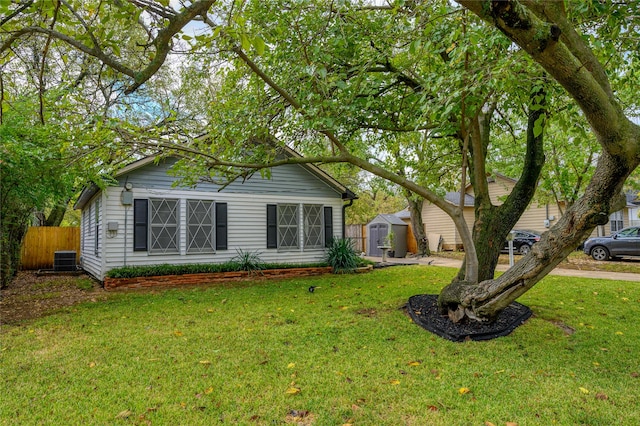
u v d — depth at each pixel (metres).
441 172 8.21
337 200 12.29
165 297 7.27
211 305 6.45
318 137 6.46
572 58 2.36
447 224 20.00
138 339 4.47
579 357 3.84
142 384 3.21
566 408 2.78
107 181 7.42
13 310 6.26
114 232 9.05
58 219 15.05
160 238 9.54
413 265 13.08
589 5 3.62
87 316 5.70
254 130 5.39
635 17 3.82
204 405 2.83
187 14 2.04
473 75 3.92
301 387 3.14
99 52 2.08
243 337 4.54
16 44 2.93
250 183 10.82
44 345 4.28
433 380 3.28
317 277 10.16
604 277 9.33
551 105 4.41
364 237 20.09
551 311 5.61
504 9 2.00
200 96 10.53
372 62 4.78
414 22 5.08
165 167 9.67
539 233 17.02
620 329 4.77
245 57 4.02
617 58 4.28
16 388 3.13
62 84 4.41
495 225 5.43
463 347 4.13
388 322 5.12
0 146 5.20
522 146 13.20
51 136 4.80
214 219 10.21
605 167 3.23
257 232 10.84
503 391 3.06
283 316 5.57
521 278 4.20
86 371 3.49
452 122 5.33
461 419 2.62
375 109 5.95
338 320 5.28
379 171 4.79
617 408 2.78
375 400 2.91
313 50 4.70
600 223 3.49
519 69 3.73
